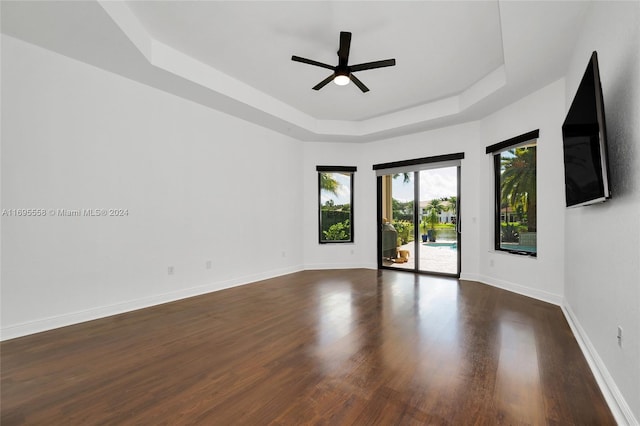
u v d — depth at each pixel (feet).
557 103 11.46
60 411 5.53
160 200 12.52
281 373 6.84
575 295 9.29
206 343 8.49
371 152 20.57
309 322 10.12
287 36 10.26
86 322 10.17
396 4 8.63
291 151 19.38
